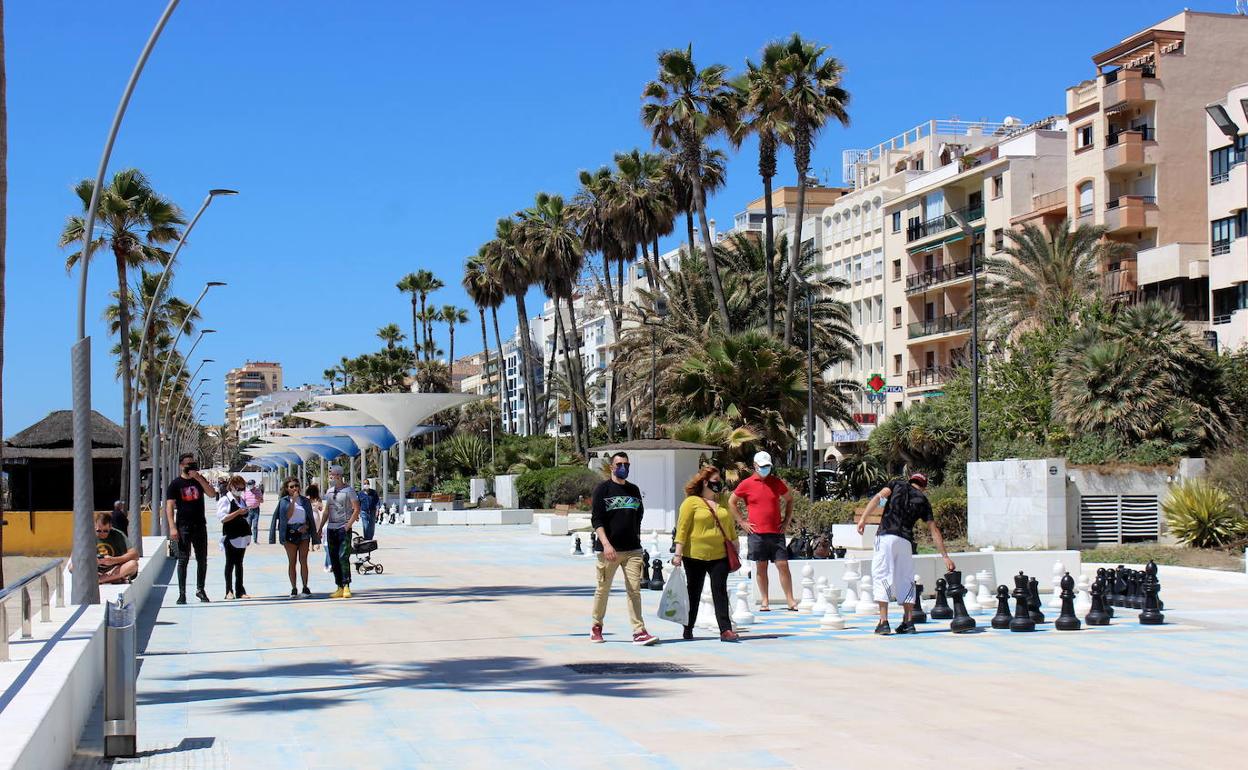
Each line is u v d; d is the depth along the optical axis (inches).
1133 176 2042.3
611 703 337.7
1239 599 697.0
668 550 1113.4
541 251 2805.1
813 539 773.3
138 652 466.3
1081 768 254.7
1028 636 507.5
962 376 1667.1
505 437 3272.6
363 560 924.6
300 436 2871.6
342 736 293.0
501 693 356.5
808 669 409.1
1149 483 1124.5
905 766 257.3
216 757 270.5
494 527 1946.4
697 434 1461.6
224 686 377.1
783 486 623.5
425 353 4478.3
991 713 321.1
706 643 483.5
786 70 1811.0
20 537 1530.5
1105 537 1115.9
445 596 714.2
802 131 1824.6
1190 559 947.3
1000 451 1408.7
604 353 4810.5
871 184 3198.8
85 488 496.7
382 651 461.4
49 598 364.8
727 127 1923.0
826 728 299.7
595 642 483.8
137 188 1779.0
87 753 275.4
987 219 2448.3
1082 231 1829.5
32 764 204.7
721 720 311.1
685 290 2181.3
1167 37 2010.3
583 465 2506.2
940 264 2650.1
